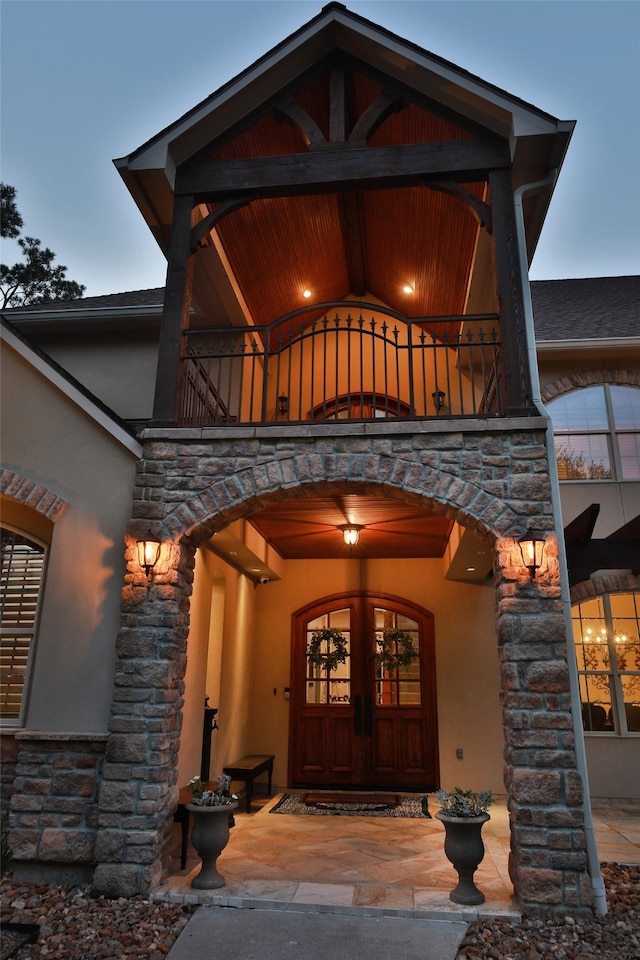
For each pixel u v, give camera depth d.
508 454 4.89
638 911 4.11
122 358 7.94
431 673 8.89
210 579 7.04
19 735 4.65
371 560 9.44
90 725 4.68
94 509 5.14
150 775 4.48
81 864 4.46
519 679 4.37
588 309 9.65
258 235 7.30
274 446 5.14
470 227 6.70
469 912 3.99
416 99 5.91
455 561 7.70
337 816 6.86
